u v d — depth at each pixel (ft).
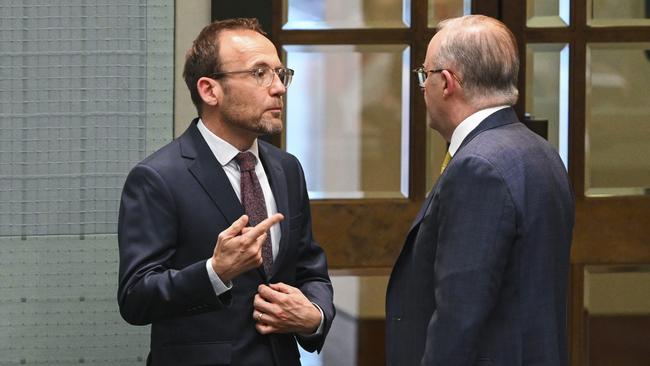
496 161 21.86
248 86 23.65
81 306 31.45
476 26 23.18
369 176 33.35
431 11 32.99
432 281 22.81
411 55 33.01
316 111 33.19
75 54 31.07
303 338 24.52
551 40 33.19
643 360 33.96
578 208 33.60
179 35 31.32
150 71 31.22
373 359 33.71
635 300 33.96
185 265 23.76
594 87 33.53
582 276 33.81
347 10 32.94
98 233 31.37
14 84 31.01
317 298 24.88
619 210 33.65
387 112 33.27
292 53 32.94
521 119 33.35
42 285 31.37
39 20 30.96
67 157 31.19
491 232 21.45
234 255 22.12
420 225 23.27
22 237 31.27
